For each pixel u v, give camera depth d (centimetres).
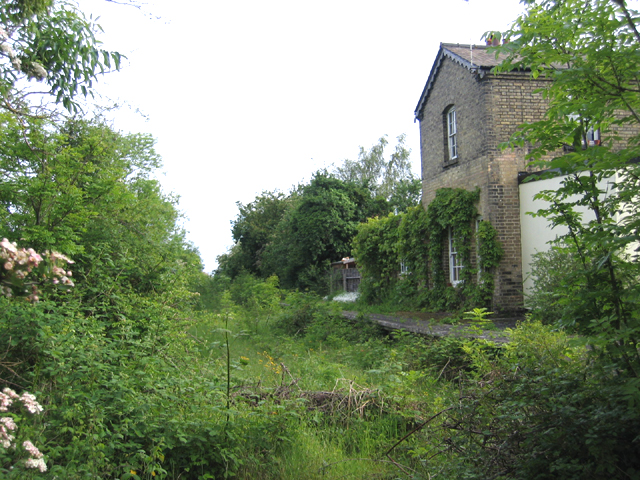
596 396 335
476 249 1424
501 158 1368
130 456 390
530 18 371
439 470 394
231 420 456
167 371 543
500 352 615
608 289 335
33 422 355
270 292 1939
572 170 332
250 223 3991
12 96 504
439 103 1647
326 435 522
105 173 683
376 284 1980
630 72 329
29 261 241
